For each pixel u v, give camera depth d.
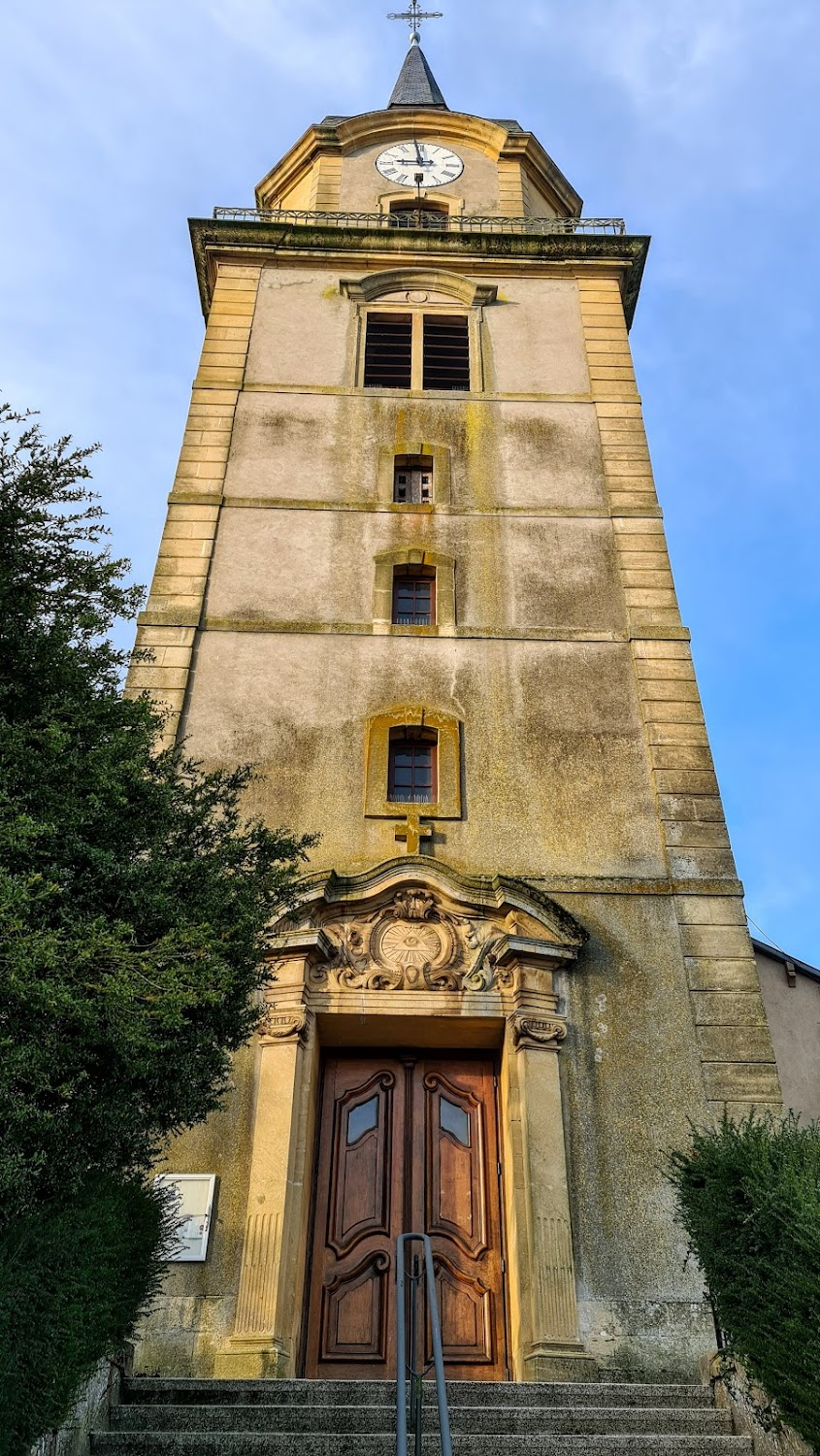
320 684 15.32
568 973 13.20
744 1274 8.56
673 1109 12.40
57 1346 6.68
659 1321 11.29
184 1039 8.48
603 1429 8.81
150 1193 9.08
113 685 9.49
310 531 16.92
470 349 19.72
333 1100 13.37
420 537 16.92
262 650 15.59
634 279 21.58
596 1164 12.09
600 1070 12.62
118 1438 8.03
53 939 7.22
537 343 19.81
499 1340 12.06
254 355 19.27
